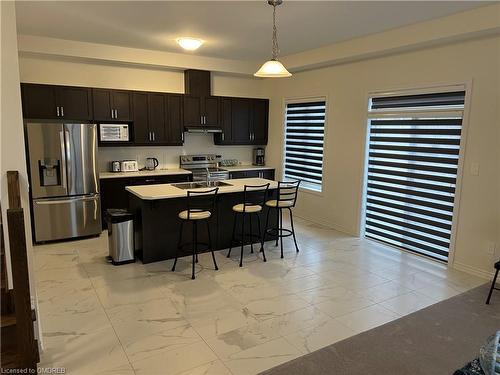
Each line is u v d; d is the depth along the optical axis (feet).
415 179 15.46
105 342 9.00
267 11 12.34
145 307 10.75
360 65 17.31
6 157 8.68
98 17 13.24
